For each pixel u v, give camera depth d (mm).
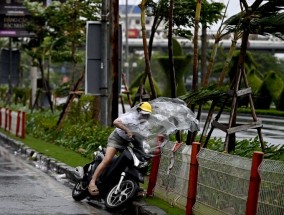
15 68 38469
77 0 27000
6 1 34688
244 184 8555
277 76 46656
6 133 28234
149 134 11211
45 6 33562
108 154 11406
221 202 9148
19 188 13859
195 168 9938
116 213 11203
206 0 16516
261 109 47031
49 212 11102
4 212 11016
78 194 12219
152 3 16516
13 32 35125
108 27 20250
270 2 12336
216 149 14359
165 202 11141
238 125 13180
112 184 11414
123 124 11180
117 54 19578
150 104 11367
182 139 16016
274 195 7965
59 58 32469
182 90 48250
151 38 17219
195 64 14172
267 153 12719
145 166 11180
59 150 20328
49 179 15391
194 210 9922
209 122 13586
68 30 27891
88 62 20125
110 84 19891
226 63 14055
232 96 12805
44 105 36594
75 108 24719
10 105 39406
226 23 13828
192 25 17016
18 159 19906
